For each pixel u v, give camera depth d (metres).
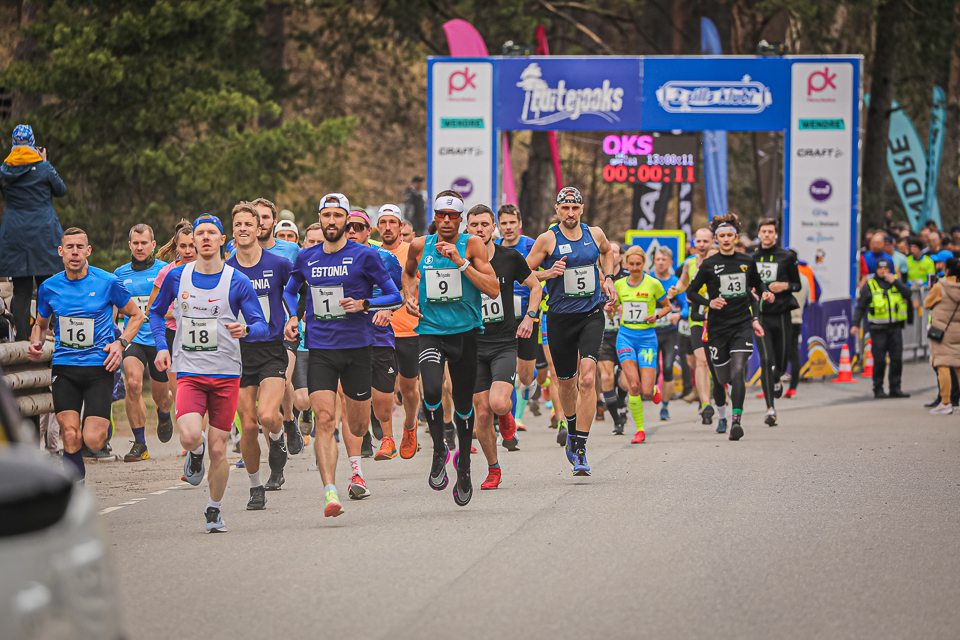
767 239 38.62
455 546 16.98
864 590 14.12
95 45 52.03
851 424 33.78
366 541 17.58
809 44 68.38
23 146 29.66
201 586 14.84
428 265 20.19
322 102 77.88
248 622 13.02
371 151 98.88
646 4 96.94
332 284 20.16
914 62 71.75
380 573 15.34
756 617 12.89
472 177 52.88
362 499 21.94
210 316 18.56
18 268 29.58
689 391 42.91
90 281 21.33
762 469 24.52
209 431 18.86
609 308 24.14
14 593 6.48
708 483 22.61
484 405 22.23
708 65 52.09
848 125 52.19
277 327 21.06
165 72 52.25
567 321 23.50
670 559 15.84
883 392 43.44
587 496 21.31
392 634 12.38
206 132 55.03
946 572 15.04
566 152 107.44
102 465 28.34
